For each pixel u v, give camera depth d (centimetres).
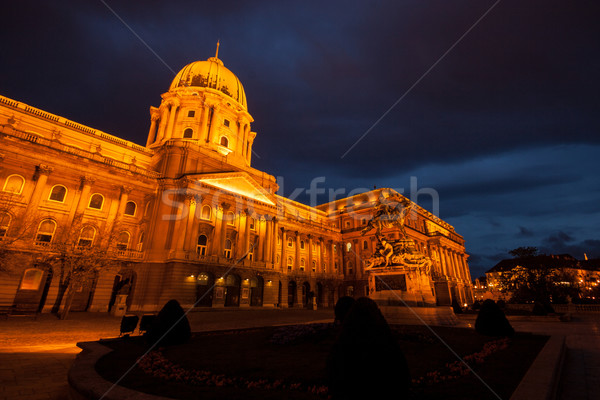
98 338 1538
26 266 2708
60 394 665
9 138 2852
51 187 3145
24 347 1257
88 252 2764
